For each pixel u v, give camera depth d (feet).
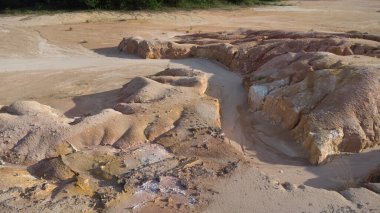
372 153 33.01
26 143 31.86
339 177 30.32
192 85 42.75
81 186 27.61
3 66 55.42
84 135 32.78
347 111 34.17
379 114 34.19
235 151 32.60
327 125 33.45
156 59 59.21
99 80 50.85
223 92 46.16
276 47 51.62
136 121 34.76
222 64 55.83
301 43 50.44
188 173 29.17
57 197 26.58
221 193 27.30
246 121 39.22
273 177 29.73
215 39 62.39
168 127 34.78
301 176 30.58
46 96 45.93
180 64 56.65
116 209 25.66
